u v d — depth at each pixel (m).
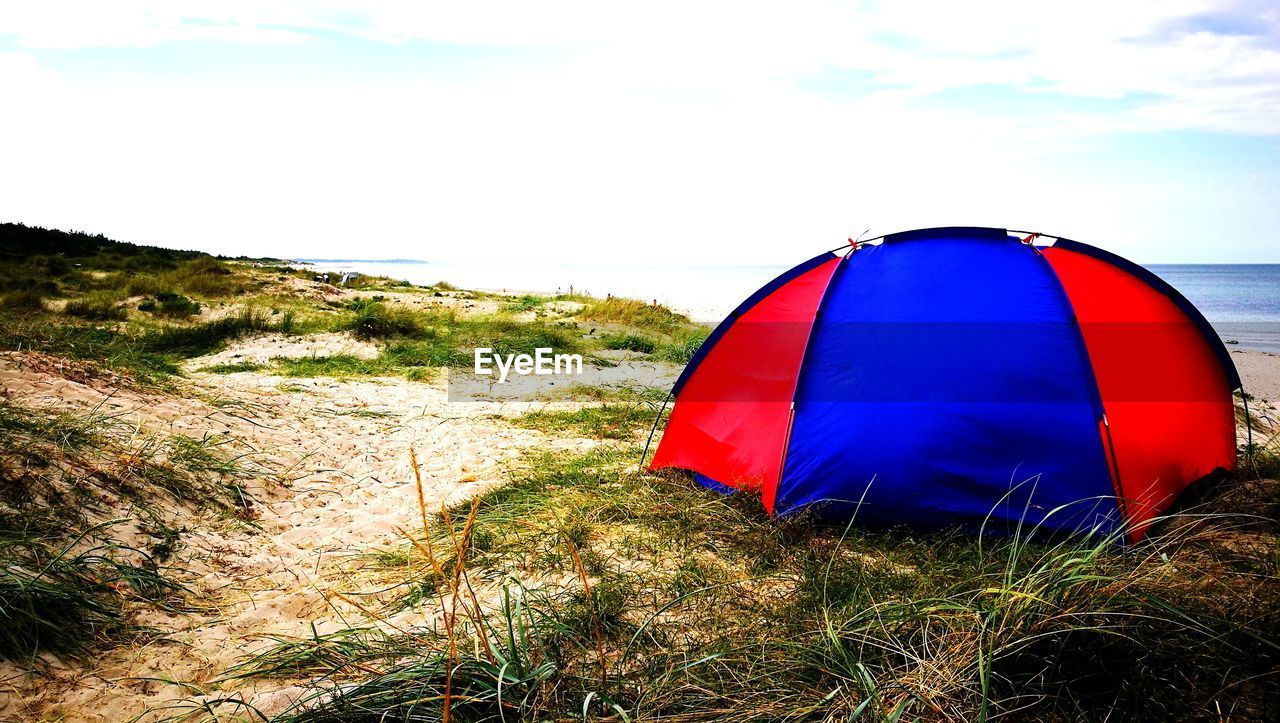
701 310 28.05
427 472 5.77
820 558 3.87
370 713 2.43
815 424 4.63
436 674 2.57
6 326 6.87
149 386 6.14
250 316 12.47
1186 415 4.82
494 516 4.57
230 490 4.65
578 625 3.11
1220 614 2.81
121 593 3.31
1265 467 5.45
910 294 4.79
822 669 2.62
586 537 4.24
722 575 3.74
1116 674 2.54
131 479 4.23
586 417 8.02
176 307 13.57
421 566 3.95
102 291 15.11
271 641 3.14
